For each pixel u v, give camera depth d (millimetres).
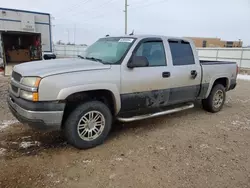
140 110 4062
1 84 8625
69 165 2969
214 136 4105
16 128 4129
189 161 3166
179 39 4551
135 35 4078
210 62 5379
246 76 14555
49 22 14852
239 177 2816
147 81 3889
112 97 3580
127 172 2842
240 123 4875
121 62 3621
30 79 2992
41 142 3623
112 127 4402
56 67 3250
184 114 5418
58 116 3041
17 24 13422
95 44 4574
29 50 15617
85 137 3420
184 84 4531
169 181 2684
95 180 2662
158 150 3469
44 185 2541
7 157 3109
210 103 5438
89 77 3242
